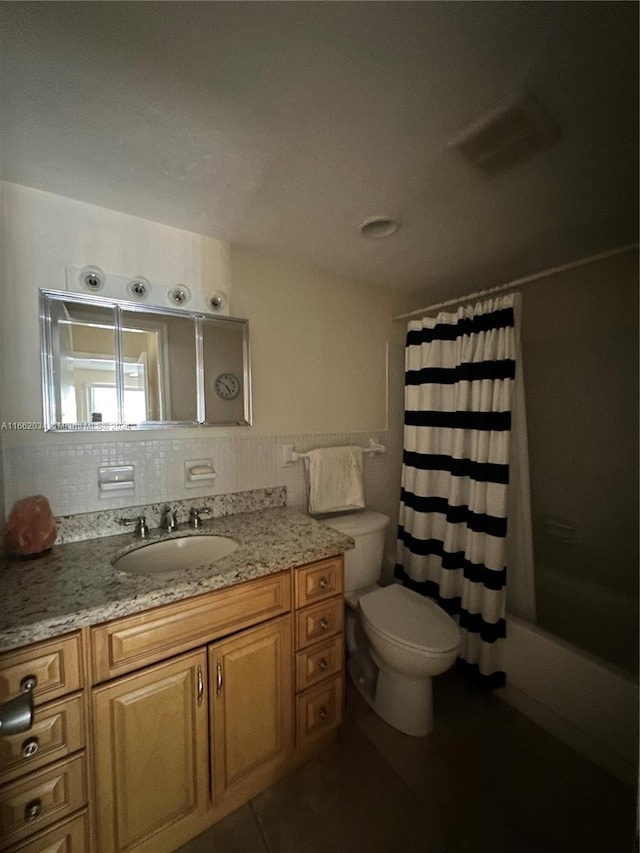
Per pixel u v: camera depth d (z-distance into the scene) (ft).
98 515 4.08
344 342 6.25
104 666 2.81
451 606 5.75
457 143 3.04
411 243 4.89
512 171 3.40
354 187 3.66
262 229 4.55
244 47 2.22
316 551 3.86
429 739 4.41
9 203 3.59
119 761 2.91
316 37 2.15
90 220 4.00
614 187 3.63
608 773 3.98
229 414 5.01
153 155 3.21
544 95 2.57
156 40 2.17
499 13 2.02
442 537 6.06
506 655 5.01
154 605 2.94
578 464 6.32
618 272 5.52
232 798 3.57
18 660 2.49
